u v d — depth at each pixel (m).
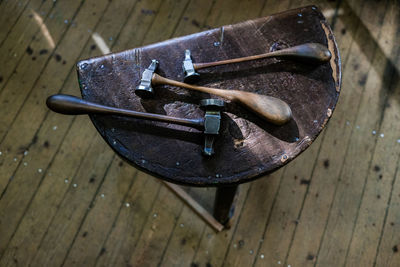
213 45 1.02
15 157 1.53
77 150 1.54
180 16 1.73
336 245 1.43
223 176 0.90
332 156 1.54
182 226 1.46
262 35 1.03
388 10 1.74
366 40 1.70
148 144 0.92
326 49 0.96
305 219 1.47
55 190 1.49
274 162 0.91
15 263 1.40
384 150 1.54
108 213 1.47
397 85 1.64
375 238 1.44
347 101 1.61
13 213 1.46
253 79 0.98
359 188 1.50
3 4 1.74
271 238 1.44
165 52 1.01
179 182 0.90
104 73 0.98
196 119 0.90
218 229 1.42
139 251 1.43
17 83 1.63
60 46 1.69
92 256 1.42
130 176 1.51
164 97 0.96
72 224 1.45
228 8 1.74
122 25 1.72
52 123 1.58
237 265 1.42
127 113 0.90
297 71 0.98
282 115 0.90
